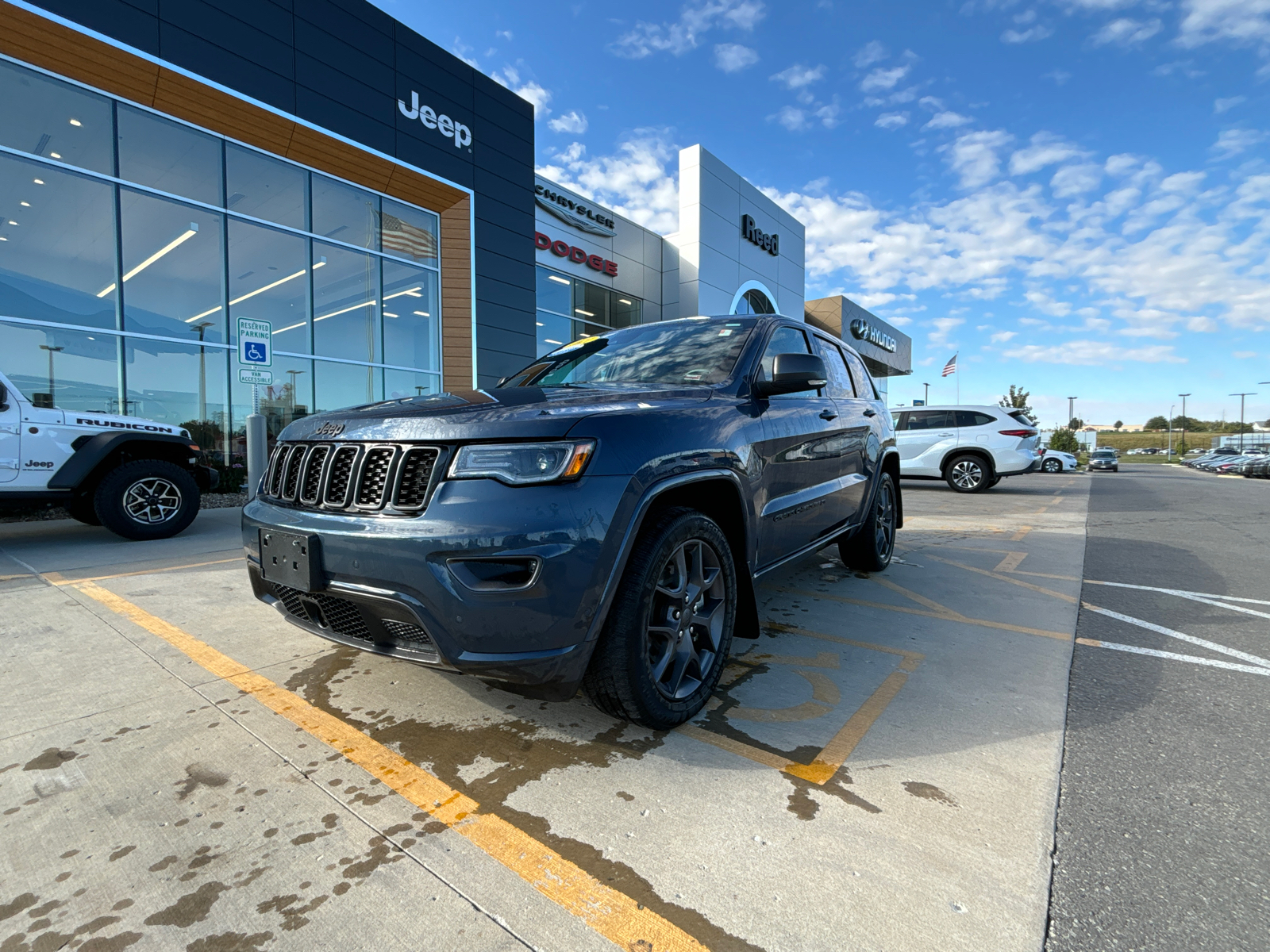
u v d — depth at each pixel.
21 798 1.71
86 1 8.01
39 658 2.74
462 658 1.75
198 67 9.00
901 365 42.56
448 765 1.91
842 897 1.36
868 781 1.83
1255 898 1.36
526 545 1.73
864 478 4.04
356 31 10.88
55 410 5.22
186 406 9.48
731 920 1.29
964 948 1.22
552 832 1.59
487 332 13.47
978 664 2.79
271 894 1.37
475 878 1.42
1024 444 11.51
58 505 5.37
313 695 2.38
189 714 2.22
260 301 10.23
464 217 12.86
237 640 2.96
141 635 3.04
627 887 1.39
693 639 2.30
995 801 1.73
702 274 20.64
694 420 2.28
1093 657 2.89
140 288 9.01
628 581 1.93
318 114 10.41
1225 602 3.86
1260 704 2.38
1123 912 1.32
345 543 1.88
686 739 2.08
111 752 1.96
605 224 18.88
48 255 8.26
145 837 1.55
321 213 10.97
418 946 1.23
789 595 4.02
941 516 8.33
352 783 1.80
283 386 10.58
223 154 9.65
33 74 7.91
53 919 1.29
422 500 1.85
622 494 1.88
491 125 13.32
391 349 12.13
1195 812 1.68
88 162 8.45
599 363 3.21
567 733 2.11
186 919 1.29
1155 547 5.88
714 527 2.30
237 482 9.63
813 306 31.80
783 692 2.48
